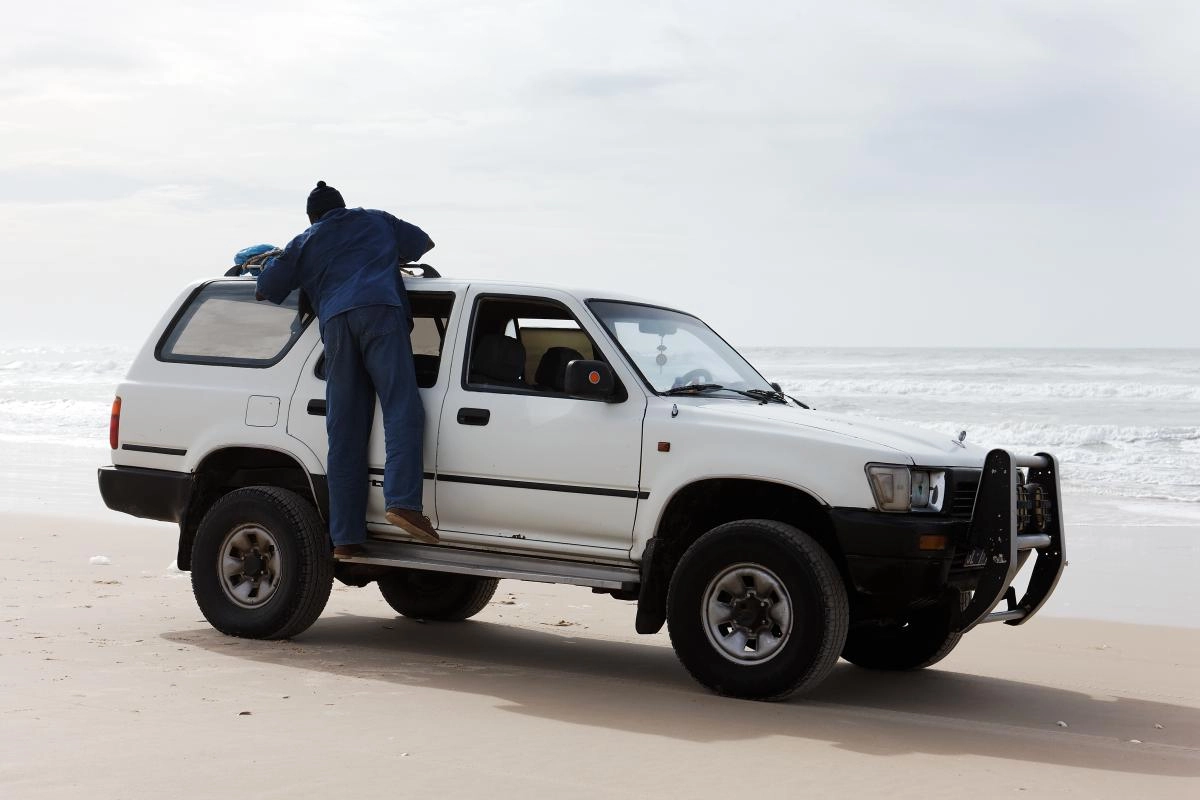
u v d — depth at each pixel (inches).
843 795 173.8
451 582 326.6
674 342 273.3
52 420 1205.1
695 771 183.5
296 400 278.8
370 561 267.1
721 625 239.3
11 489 647.1
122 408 296.0
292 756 183.0
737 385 273.4
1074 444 1057.5
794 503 245.3
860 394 1829.5
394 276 269.9
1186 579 433.4
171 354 297.6
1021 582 421.1
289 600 275.4
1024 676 284.2
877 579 227.5
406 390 261.0
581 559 253.6
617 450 247.3
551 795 168.6
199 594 285.7
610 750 194.1
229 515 281.9
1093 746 213.3
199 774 171.8
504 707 224.1
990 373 2353.6
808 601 227.8
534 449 254.4
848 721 222.8
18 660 248.5
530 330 273.1
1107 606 381.1
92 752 181.6
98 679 233.1
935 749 204.5
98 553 437.1
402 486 258.2
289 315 289.6
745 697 236.5
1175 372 2325.3
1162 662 301.1
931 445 245.3
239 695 224.4
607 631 329.1
